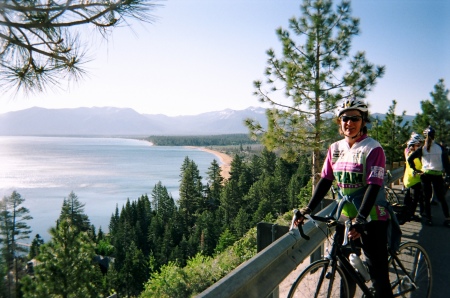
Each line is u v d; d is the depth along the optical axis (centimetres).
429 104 2211
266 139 1352
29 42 299
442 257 528
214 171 14150
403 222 336
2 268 3384
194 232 11006
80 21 287
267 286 284
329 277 275
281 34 1337
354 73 1303
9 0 255
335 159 295
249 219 9925
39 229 13800
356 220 255
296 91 1330
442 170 714
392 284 330
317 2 1337
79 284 3731
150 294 1739
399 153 2711
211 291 222
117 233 10788
